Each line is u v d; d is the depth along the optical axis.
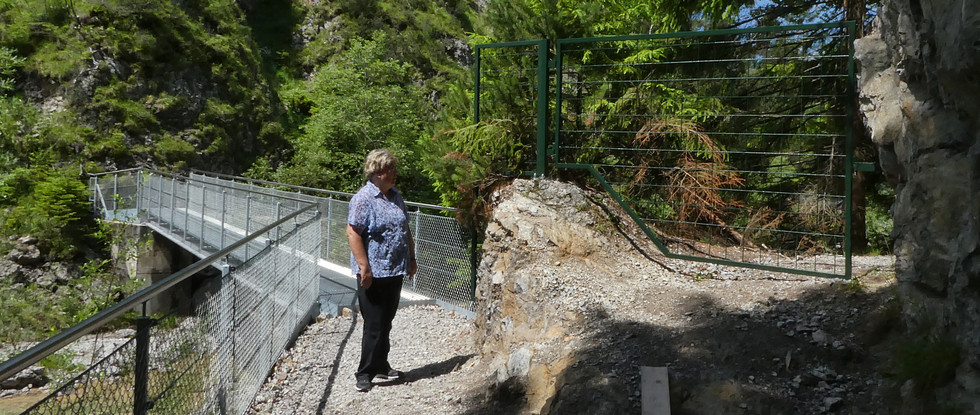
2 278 21.06
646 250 5.75
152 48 31.14
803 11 10.90
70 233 23.88
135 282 19.05
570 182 6.34
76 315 17.31
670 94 6.58
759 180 6.82
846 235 4.74
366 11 40.78
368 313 4.74
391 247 4.67
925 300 3.26
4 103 27.69
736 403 3.37
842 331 3.93
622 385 3.66
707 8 10.61
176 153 30.48
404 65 34.88
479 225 6.62
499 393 4.21
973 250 2.75
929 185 3.15
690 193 6.00
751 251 5.93
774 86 6.55
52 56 29.44
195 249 14.81
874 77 3.99
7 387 8.22
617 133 6.50
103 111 29.36
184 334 3.01
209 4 35.38
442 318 6.73
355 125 29.80
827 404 3.30
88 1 31.22
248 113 34.19
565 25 9.54
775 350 3.83
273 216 10.88
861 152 7.13
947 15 2.73
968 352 2.77
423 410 4.27
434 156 7.61
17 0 30.58
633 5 12.38
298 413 4.35
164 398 2.74
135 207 21.30
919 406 2.97
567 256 5.36
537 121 6.31
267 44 39.00
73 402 2.05
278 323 5.41
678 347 4.01
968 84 2.67
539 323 4.81
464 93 8.23
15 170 25.83
